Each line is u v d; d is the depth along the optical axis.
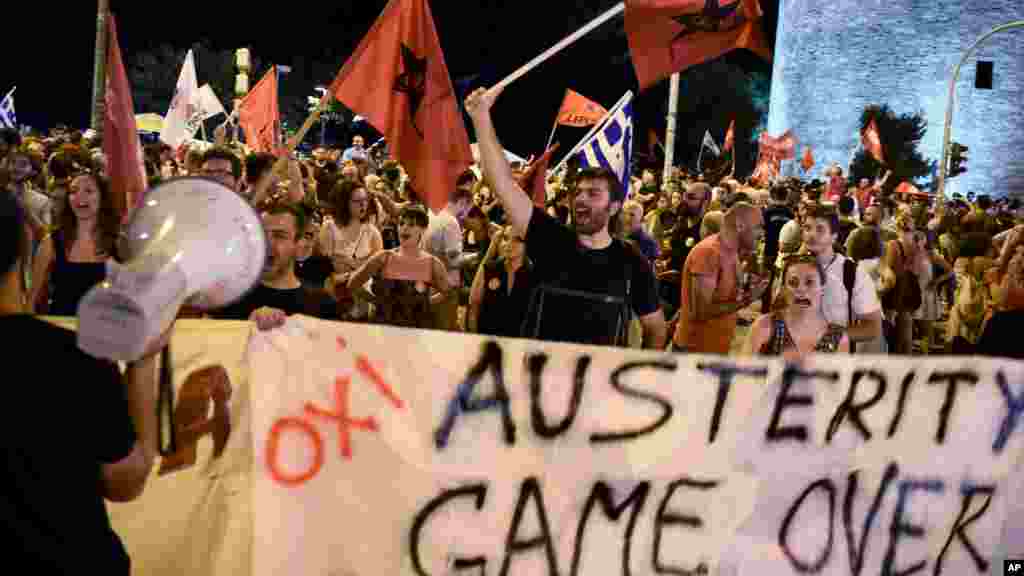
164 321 2.07
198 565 3.25
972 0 51.09
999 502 3.81
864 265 9.02
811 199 16.09
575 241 4.12
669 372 3.45
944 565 3.79
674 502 3.50
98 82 8.84
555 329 4.06
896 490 3.70
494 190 4.14
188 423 3.19
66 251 4.77
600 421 3.42
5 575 2.14
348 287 6.30
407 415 3.32
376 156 24.75
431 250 7.62
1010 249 4.51
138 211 2.24
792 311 4.73
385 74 4.66
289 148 4.21
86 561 2.19
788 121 55.28
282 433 3.29
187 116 12.45
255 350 3.25
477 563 3.38
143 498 3.16
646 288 4.25
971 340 7.75
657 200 15.86
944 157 21.86
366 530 3.33
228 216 2.25
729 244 5.71
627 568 3.48
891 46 52.31
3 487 2.13
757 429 3.54
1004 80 51.28
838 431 3.61
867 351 6.04
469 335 3.32
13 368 2.14
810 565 3.63
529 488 3.39
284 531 3.31
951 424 3.72
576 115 14.38
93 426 2.19
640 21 4.52
